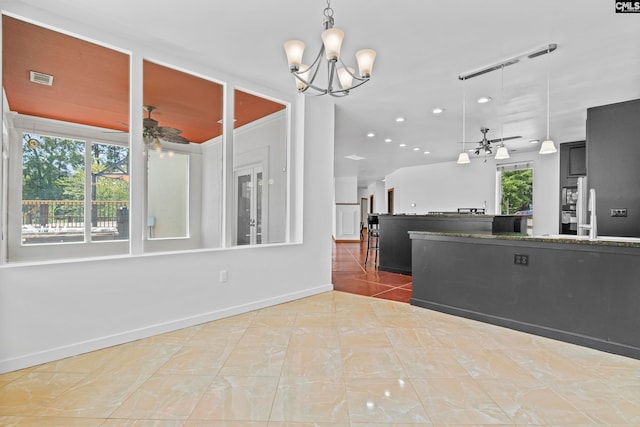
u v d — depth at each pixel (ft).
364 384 6.52
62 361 7.49
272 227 12.78
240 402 5.90
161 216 10.87
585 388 6.39
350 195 40.91
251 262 11.54
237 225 11.72
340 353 7.97
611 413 5.58
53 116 8.80
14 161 7.90
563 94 13.14
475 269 10.51
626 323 7.84
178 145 11.43
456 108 14.94
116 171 9.23
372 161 30.14
